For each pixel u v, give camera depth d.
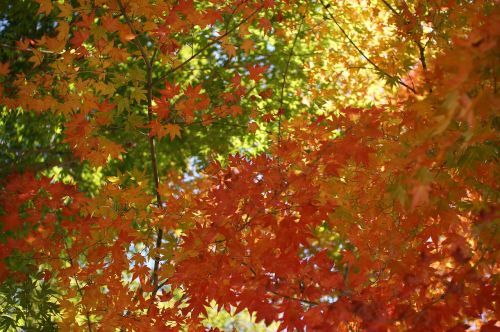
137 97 4.85
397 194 3.29
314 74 6.81
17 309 4.91
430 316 3.52
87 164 8.88
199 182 5.08
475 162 3.62
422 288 3.82
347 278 3.82
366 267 3.95
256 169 4.15
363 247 4.31
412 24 5.01
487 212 3.34
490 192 3.82
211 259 3.93
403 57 5.57
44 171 8.37
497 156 3.66
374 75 6.83
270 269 3.75
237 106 5.01
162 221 4.73
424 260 3.69
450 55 2.56
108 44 4.47
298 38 8.45
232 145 8.97
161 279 5.09
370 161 4.29
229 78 9.02
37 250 4.62
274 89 8.91
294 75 9.03
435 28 4.90
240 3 4.75
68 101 4.59
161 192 4.77
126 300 4.61
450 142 3.00
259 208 4.01
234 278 3.82
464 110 2.56
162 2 4.58
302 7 6.44
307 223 3.97
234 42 8.91
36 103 4.62
